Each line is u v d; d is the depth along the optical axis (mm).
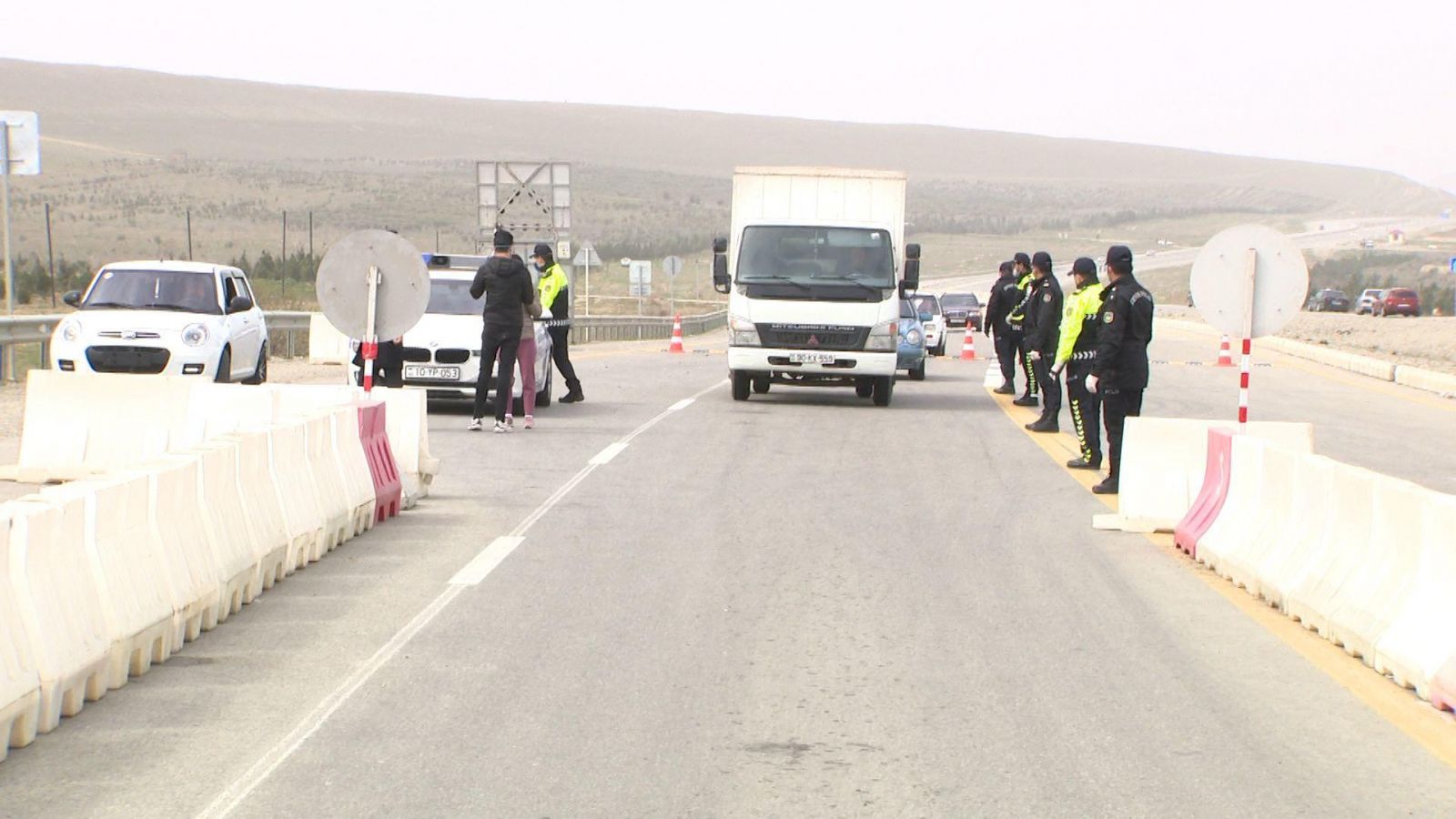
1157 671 8633
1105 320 15578
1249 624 9875
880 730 7422
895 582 11008
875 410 25641
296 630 9328
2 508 7336
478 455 18172
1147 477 13633
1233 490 11984
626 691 8055
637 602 10203
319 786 6512
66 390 15750
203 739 7160
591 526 13258
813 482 16312
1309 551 10156
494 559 11672
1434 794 6590
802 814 6246
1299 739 7383
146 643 8258
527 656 8750
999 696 8047
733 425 22344
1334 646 9320
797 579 11078
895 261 26172
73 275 57625
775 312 25781
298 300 54125
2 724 6734
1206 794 6547
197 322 23188
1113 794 6547
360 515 12734
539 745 7113
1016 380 32875
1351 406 28766
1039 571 11586
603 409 24812
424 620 9625
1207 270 13852
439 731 7320
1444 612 8180
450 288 24312
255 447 10555
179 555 8922
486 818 6164
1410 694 8234
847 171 26578
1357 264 173750
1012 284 29125
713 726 7445
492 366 20797
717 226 177500
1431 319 74125
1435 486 17375
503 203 49781
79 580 7715
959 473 17328
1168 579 11383
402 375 22812
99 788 6461
